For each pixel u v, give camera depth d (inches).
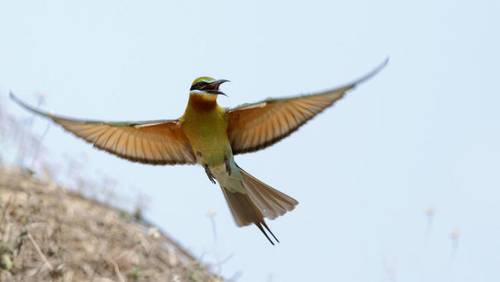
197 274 595.2
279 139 482.3
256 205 505.0
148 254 604.1
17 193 597.3
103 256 580.1
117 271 572.7
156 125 480.1
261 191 502.0
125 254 590.2
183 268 601.6
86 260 574.2
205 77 485.1
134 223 631.8
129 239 605.9
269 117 476.4
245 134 487.5
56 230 578.6
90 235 593.3
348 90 437.1
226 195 508.1
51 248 563.8
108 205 642.2
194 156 498.0
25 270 540.1
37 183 615.5
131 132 481.7
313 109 465.7
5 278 523.8
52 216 590.2
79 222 598.2
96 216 611.8
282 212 502.9
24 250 551.8
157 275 588.4
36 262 547.8
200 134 485.4
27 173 621.3
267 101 460.4
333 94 447.8
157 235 603.8
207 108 480.4
